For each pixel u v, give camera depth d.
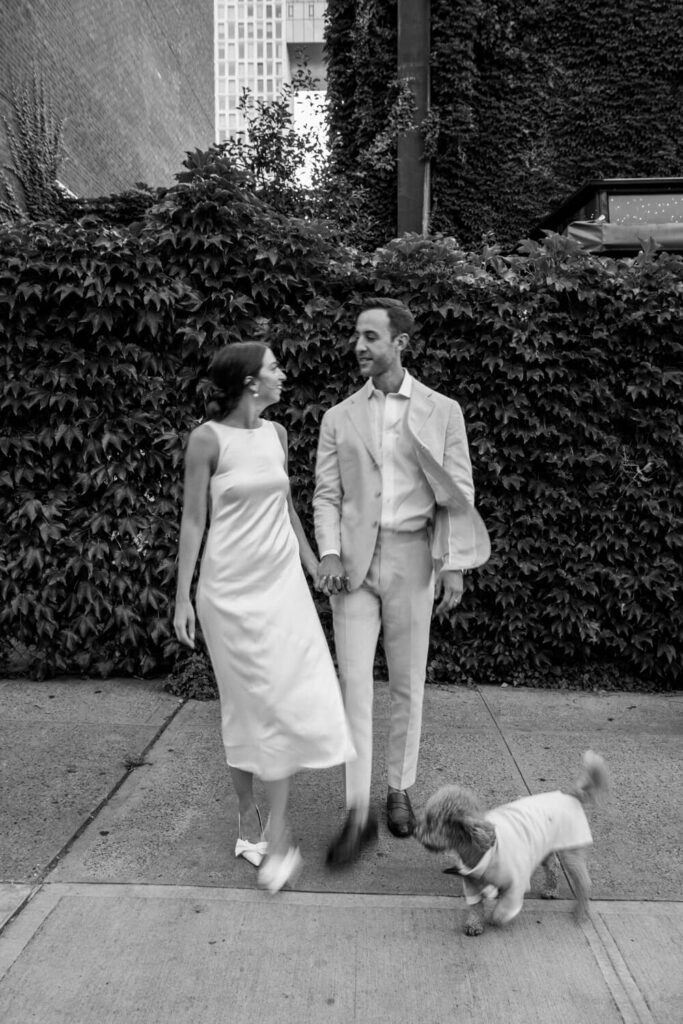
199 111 23.41
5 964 2.40
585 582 5.00
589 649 5.12
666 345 4.99
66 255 4.76
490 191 10.73
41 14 12.87
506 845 2.44
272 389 2.90
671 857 3.10
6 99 11.82
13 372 4.89
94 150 15.26
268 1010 2.24
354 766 3.05
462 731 4.38
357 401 3.29
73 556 4.93
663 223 8.94
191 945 2.51
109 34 15.98
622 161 10.66
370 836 2.96
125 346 4.86
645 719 4.61
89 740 4.15
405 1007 2.26
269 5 97.81
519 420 5.02
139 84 17.91
